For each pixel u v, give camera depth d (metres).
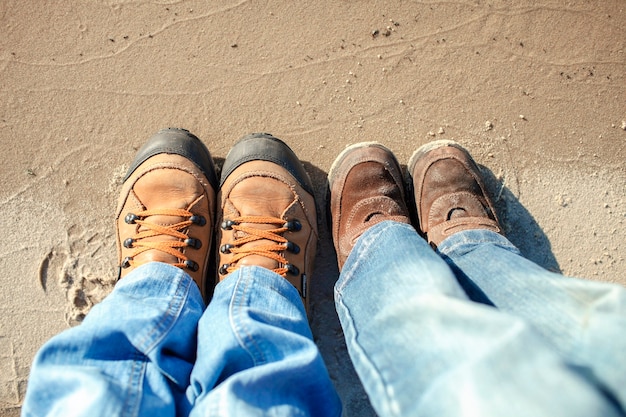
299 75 1.26
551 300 0.75
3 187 1.24
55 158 1.25
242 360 0.85
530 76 1.27
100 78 1.25
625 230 1.27
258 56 1.26
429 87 1.27
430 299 0.71
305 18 1.26
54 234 1.24
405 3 1.26
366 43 1.26
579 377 0.55
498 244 1.00
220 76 1.26
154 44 1.25
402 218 1.13
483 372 0.58
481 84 1.27
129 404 0.76
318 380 0.83
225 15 1.26
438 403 0.60
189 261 1.09
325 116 1.26
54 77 1.25
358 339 0.82
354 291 0.93
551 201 1.26
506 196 1.26
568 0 1.27
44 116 1.25
